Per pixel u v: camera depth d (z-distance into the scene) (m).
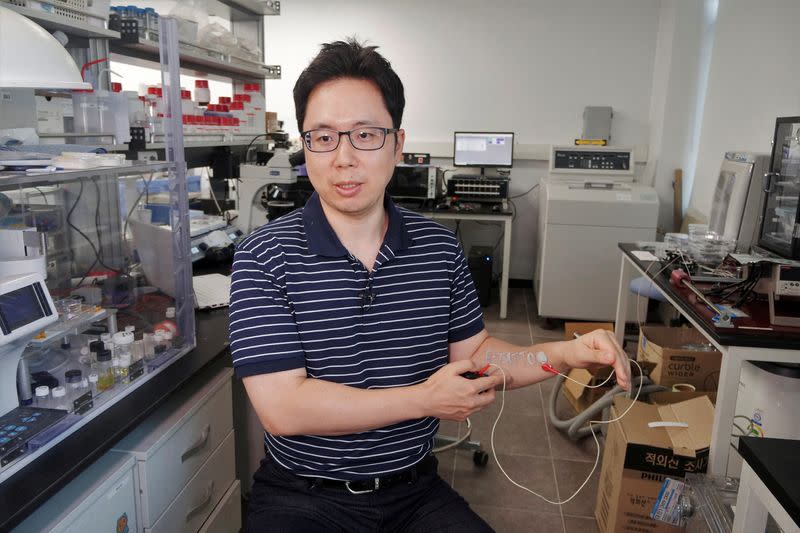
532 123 4.77
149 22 2.13
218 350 1.67
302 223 1.19
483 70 4.74
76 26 1.76
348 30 4.82
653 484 1.78
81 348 1.42
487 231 4.98
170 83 1.55
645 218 3.75
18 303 1.07
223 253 2.55
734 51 3.61
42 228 1.51
